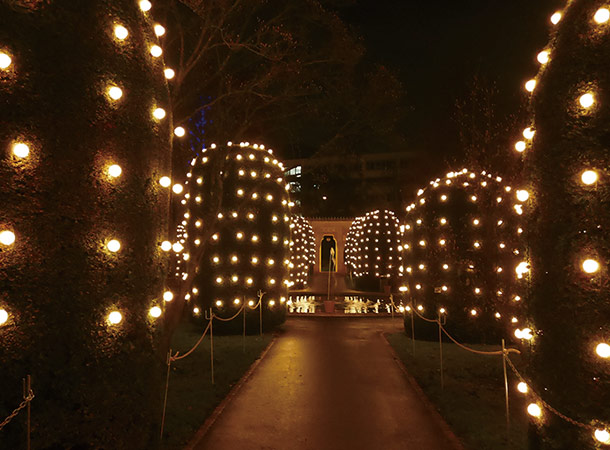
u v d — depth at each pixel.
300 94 10.73
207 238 9.45
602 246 3.50
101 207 4.18
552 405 3.77
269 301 14.64
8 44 3.72
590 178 3.54
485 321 12.77
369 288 29.38
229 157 14.12
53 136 3.91
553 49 4.05
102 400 4.11
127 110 4.45
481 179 10.55
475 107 11.31
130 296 4.40
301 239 30.08
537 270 3.99
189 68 8.61
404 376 9.81
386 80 11.47
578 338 3.59
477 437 6.21
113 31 4.41
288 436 6.40
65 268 3.94
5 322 3.63
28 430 3.46
